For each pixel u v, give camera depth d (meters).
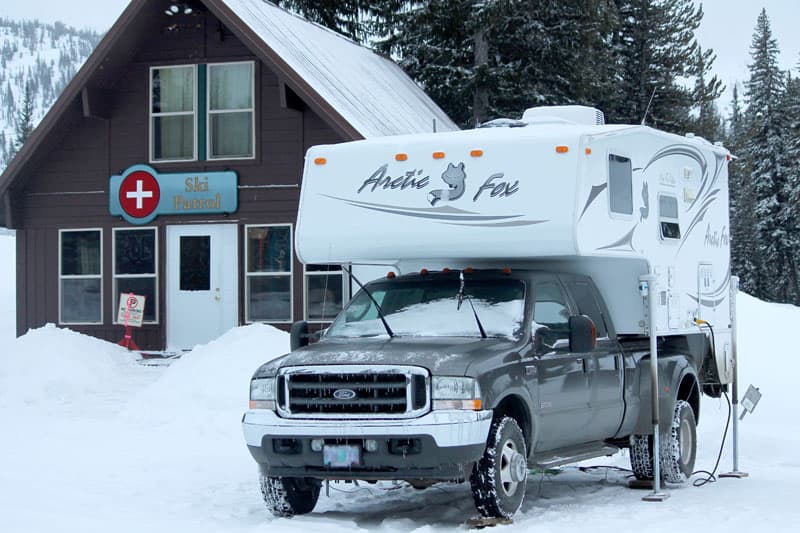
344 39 28.88
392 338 9.59
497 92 33.41
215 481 11.29
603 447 10.73
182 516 9.43
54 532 8.55
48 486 10.75
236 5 21.84
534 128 10.57
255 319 22.61
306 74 21.39
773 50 72.81
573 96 34.31
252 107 22.66
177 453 13.05
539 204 9.76
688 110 44.09
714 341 13.17
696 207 12.80
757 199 72.06
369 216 10.43
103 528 8.71
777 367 20.80
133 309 22.78
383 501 10.41
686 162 12.48
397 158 10.41
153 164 23.11
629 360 10.88
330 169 10.70
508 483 8.95
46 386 17.67
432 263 11.15
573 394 9.81
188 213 22.91
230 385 16.28
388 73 28.67
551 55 33.03
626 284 11.09
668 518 9.21
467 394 8.49
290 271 22.42
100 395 17.88
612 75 38.22
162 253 23.02
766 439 14.38
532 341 9.46
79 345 19.45
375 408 8.65
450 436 8.40
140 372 20.22
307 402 8.83
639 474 11.32
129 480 11.28
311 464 8.78
